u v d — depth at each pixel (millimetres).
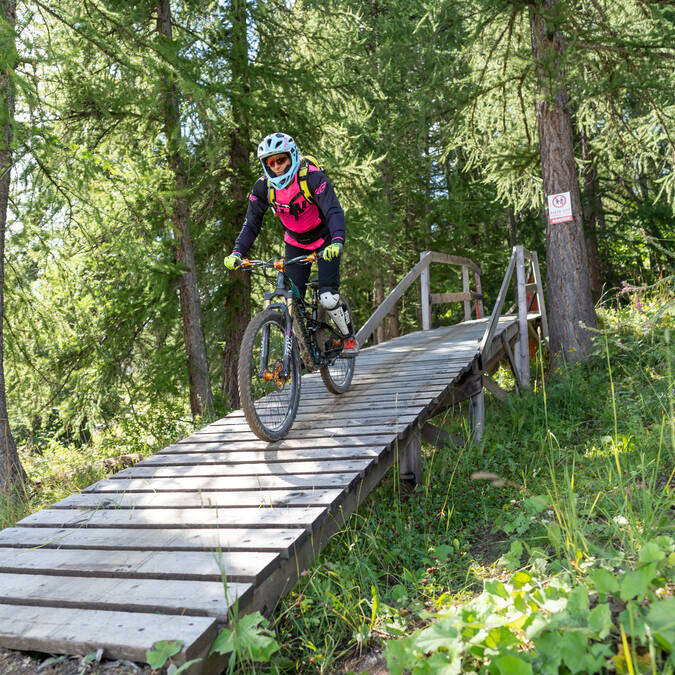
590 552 2646
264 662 2275
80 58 8086
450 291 15984
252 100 9195
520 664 1627
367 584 3047
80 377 8727
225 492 3354
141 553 2693
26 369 8539
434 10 8758
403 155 14219
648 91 8422
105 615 2217
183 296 9898
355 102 10742
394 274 16312
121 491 3566
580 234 8453
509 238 18328
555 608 1965
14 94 6207
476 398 6582
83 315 8438
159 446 8820
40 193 7133
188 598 2248
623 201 16016
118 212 8070
